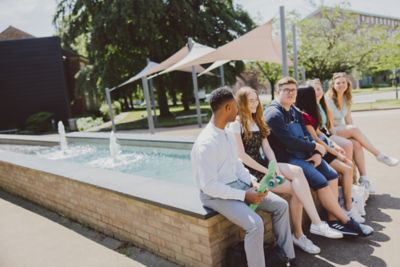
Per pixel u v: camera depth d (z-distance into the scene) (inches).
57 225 162.7
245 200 94.3
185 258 110.5
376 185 175.0
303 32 833.5
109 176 151.3
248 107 121.2
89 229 153.7
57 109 863.7
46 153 339.9
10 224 170.9
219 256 103.2
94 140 357.4
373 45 779.4
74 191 159.2
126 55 775.7
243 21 863.1
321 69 820.6
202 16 781.9
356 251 112.5
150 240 123.3
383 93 1009.5
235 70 859.4
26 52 833.5
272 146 132.5
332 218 125.9
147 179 140.0
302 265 107.3
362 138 163.0
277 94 134.3
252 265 93.4
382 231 124.7
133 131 625.6
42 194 189.8
